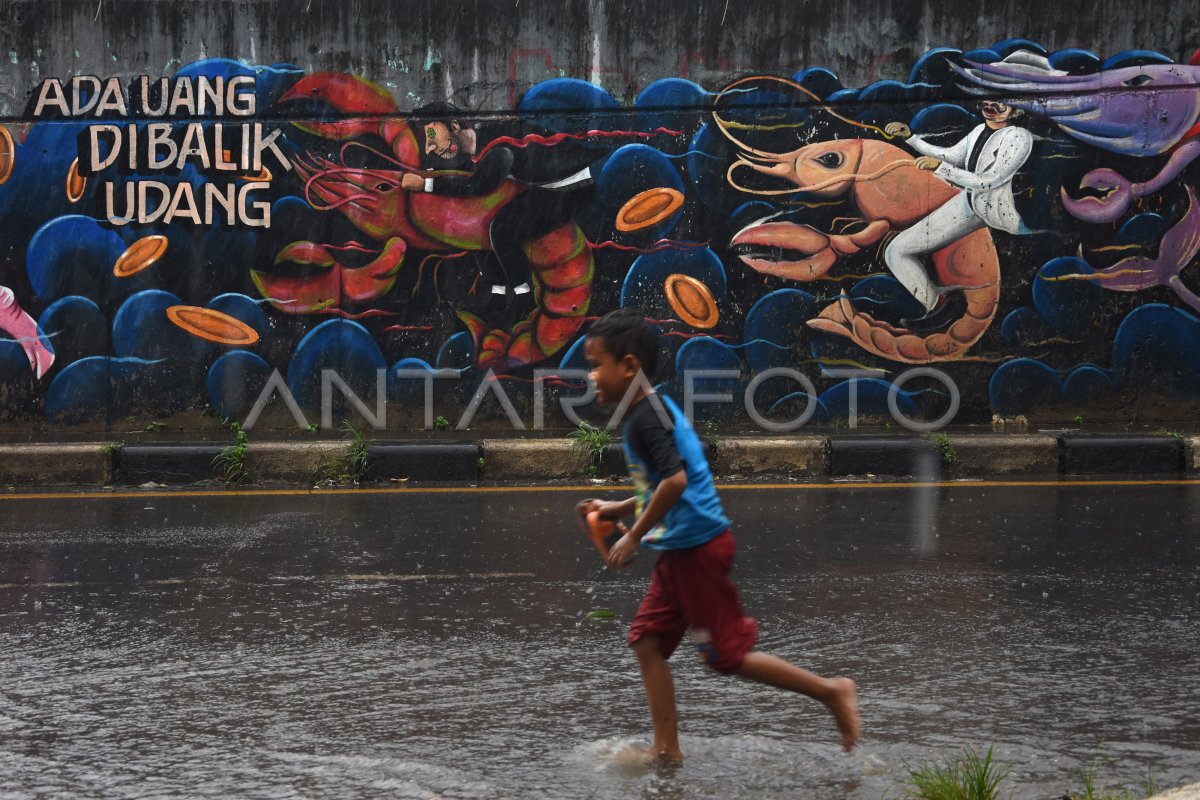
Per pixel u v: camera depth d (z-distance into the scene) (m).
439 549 8.66
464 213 13.20
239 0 12.98
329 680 5.81
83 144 13.00
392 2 13.04
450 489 11.29
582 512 4.90
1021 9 13.25
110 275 13.08
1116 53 13.30
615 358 4.64
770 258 13.35
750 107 13.25
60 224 13.03
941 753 4.90
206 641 6.44
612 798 4.48
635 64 13.18
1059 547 8.64
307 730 5.16
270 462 11.69
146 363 13.16
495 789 4.56
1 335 13.05
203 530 9.34
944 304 13.43
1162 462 12.21
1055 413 13.55
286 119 13.09
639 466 4.64
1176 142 13.35
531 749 4.95
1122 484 11.41
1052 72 13.30
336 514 10.01
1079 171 13.36
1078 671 5.92
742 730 5.16
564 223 13.25
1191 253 13.46
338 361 13.26
